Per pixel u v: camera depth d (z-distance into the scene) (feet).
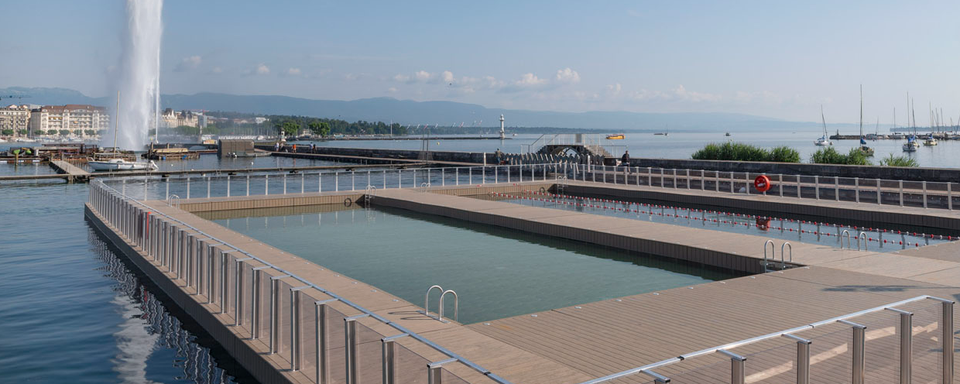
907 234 76.02
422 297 49.01
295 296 30.66
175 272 51.29
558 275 56.49
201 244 44.83
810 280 46.03
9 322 44.62
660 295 42.80
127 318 45.39
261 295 35.45
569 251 67.82
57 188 147.54
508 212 87.15
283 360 32.73
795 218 91.15
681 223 86.74
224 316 40.40
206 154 362.53
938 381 25.05
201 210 99.40
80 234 80.12
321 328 28.27
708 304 40.19
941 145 570.87
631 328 35.40
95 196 91.91
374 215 97.60
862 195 99.19
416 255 65.77
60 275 57.88
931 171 120.57
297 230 82.94
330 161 292.20
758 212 97.30
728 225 84.48
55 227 85.97
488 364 29.35
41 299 50.26
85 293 51.88
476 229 83.20
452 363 20.16
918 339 24.47
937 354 25.20
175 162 281.74
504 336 34.35
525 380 27.27
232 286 40.34
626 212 99.50
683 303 40.57
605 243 69.51
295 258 55.52
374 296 42.45
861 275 47.32
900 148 515.09
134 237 64.90
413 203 101.35
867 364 22.54
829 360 21.33
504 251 67.97
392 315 38.01
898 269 49.19
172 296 49.26
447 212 93.76
